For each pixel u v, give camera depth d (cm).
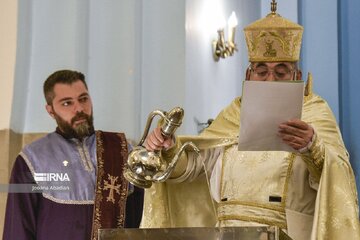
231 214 489
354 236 450
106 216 536
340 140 498
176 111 450
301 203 484
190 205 519
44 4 616
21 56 601
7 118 580
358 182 605
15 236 524
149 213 511
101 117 621
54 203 533
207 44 802
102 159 551
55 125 575
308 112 507
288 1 645
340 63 630
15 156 573
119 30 636
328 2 633
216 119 528
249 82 436
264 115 441
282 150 454
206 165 509
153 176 441
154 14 666
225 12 855
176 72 667
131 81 632
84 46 623
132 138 621
